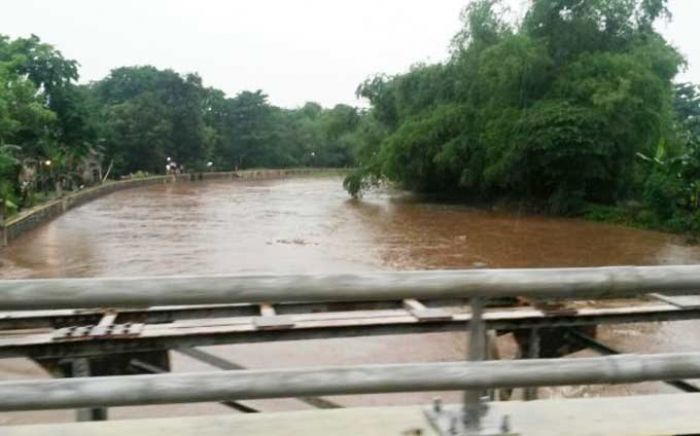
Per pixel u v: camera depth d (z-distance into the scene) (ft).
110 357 10.05
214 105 231.09
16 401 4.05
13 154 78.74
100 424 5.05
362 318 11.50
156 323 11.20
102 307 3.92
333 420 5.14
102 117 156.87
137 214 88.38
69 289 3.85
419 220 80.07
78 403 4.12
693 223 65.41
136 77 206.80
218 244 57.88
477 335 4.66
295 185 167.73
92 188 120.26
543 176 88.43
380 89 118.11
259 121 237.45
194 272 43.88
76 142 116.98
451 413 5.08
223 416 5.23
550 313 12.05
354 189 114.42
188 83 197.88
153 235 64.59
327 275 4.13
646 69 84.28
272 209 95.55
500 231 69.05
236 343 10.74
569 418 5.27
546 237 64.08
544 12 92.32
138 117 177.37
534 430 5.05
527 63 86.33
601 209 81.87
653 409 5.49
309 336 11.06
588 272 4.40
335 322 11.20
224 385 4.25
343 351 22.13
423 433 4.94
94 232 67.46
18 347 9.68
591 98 81.76
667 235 66.74
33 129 90.89
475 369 4.50
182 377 4.23
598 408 5.48
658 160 75.20
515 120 86.22
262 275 4.07
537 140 81.97
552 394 16.76
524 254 52.85
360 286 4.13
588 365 4.61
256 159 241.96
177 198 119.65
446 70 103.45
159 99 189.78
